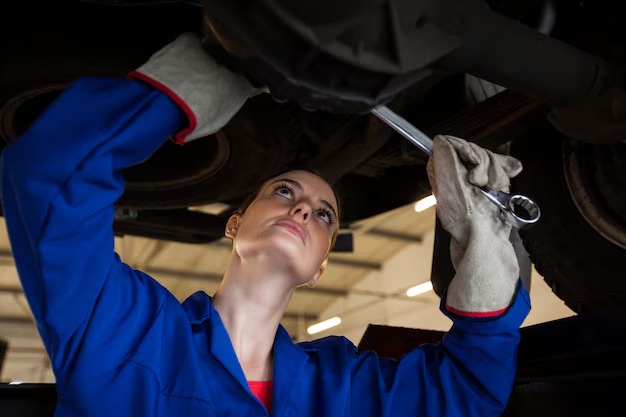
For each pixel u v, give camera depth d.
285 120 1.25
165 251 8.38
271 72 0.49
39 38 1.03
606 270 1.04
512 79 0.63
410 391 0.82
